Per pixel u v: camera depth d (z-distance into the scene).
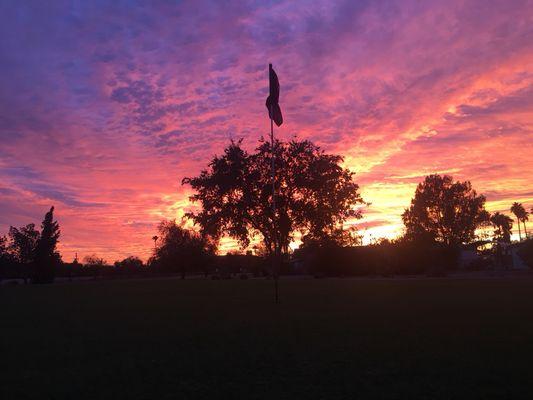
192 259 81.81
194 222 35.78
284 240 36.50
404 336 9.96
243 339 9.96
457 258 78.31
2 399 6.00
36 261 78.88
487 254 92.69
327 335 10.25
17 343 10.09
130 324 13.05
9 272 81.19
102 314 16.11
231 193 33.81
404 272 65.88
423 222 92.88
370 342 9.29
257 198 32.56
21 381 6.85
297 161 33.06
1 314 16.67
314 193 33.53
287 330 11.12
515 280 38.25
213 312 15.84
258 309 16.58
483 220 90.81
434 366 7.21
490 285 30.45
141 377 6.92
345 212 35.28
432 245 72.75
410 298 20.34
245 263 96.69
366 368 7.15
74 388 6.42
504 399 5.66
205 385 6.41
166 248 83.69
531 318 12.70
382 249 65.75
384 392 5.94
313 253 62.81
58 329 12.27
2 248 79.88
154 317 14.72
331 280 44.75
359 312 14.88
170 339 10.23
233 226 34.19
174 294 27.25
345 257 60.91
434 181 92.81
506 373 6.75
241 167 32.50
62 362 8.09
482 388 6.06
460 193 91.62
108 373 7.22
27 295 30.08
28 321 14.29
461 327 11.16
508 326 11.24
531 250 66.38
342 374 6.82
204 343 9.59
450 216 90.12
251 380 6.60
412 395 5.81
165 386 6.41
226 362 7.75
